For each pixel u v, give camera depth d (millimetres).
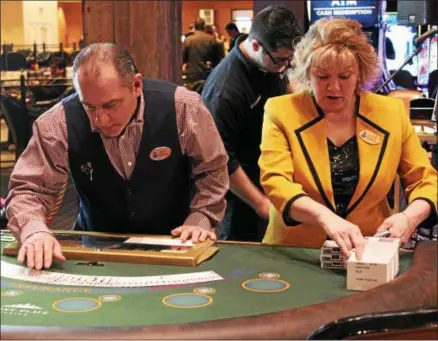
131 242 2199
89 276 1890
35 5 13156
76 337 1402
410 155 2314
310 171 2248
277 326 1475
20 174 2271
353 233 1944
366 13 5926
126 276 1895
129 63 2049
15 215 2188
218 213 2414
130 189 2346
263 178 2242
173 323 1479
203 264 2021
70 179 2545
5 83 8766
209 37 8633
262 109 3080
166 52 3920
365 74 2193
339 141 2264
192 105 2326
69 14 14133
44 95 8359
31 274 1905
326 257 1990
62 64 9664
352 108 2268
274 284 1832
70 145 2283
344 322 1137
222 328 1445
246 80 2998
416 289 1730
